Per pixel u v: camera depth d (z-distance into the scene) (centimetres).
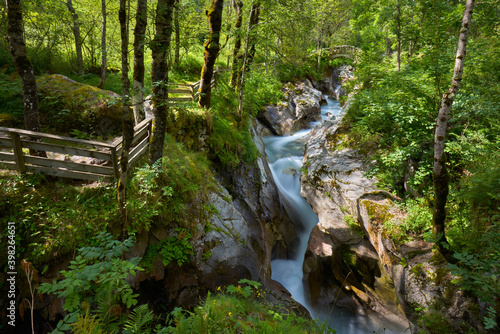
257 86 1759
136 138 638
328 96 2500
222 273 655
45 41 1102
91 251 245
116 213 535
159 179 634
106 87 1065
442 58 689
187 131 866
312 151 1034
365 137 929
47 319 455
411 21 1142
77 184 587
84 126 777
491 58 729
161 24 561
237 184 947
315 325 355
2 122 696
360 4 1377
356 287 765
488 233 411
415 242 603
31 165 556
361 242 755
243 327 287
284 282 910
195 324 276
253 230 859
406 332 642
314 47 2706
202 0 894
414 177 688
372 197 754
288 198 1120
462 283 396
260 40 1067
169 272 586
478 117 708
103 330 228
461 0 916
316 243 891
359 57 1300
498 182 482
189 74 1653
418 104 753
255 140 1244
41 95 784
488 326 344
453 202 605
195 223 659
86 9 1181
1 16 885
